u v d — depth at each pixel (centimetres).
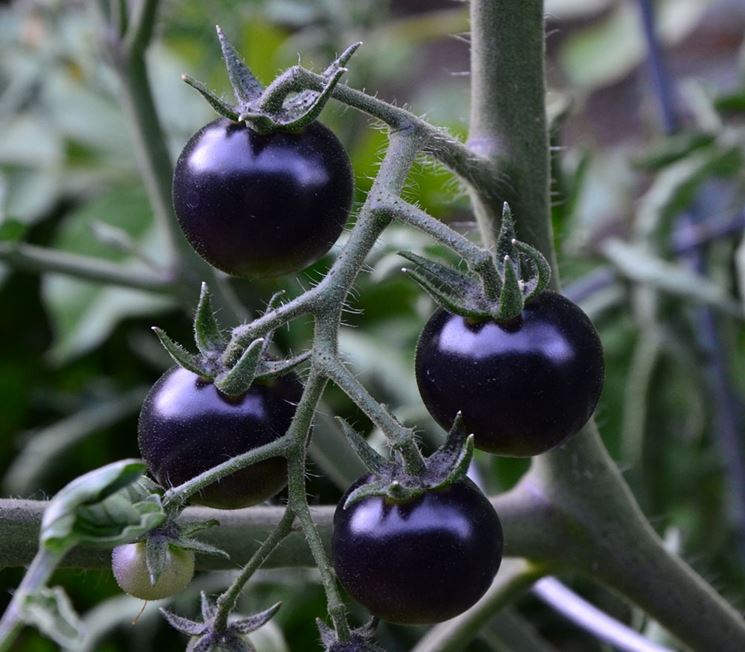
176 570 53
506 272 53
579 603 67
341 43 101
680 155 80
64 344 88
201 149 53
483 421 53
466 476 53
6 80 103
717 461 89
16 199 96
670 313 84
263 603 85
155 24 69
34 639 85
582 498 60
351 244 53
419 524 52
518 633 70
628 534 61
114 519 50
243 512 58
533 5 57
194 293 70
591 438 60
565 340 53
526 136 58
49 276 90
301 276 75
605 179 102
